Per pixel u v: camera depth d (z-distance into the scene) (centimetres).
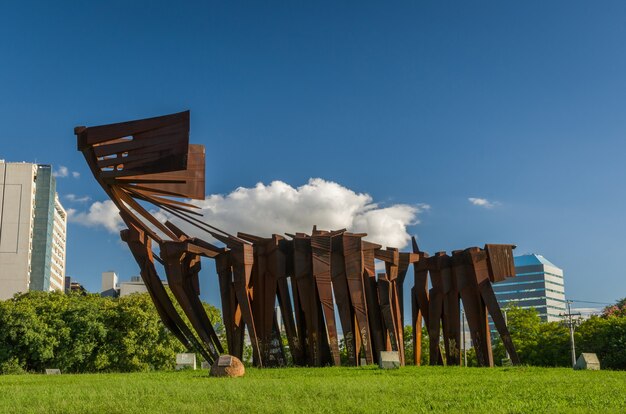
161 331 5525
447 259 3406
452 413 1302
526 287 19500
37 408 1405
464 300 3309
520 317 6066
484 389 1752
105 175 2820
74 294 6219
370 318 3275
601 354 5106
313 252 3216
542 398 1536
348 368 2831
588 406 1411
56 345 5197
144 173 2733
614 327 5050
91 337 5269
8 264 11500
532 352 5712
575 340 5547
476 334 3266
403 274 3472
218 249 3306
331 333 3128
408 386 1830
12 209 11712
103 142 2734
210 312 6097
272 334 3222
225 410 1355
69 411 1365
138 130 2722
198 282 3322
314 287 3203
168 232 3231
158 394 1633
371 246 3278
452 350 3328
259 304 3244
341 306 3177
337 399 1515
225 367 2416
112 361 5334
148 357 5444
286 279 3281
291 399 1518
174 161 2675
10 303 5403
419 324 3500
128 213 3156
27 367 5253
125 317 5391
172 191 3194
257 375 2495
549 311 19200
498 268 3262
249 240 3322
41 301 5500
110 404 1441
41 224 12025
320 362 3172
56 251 13638
